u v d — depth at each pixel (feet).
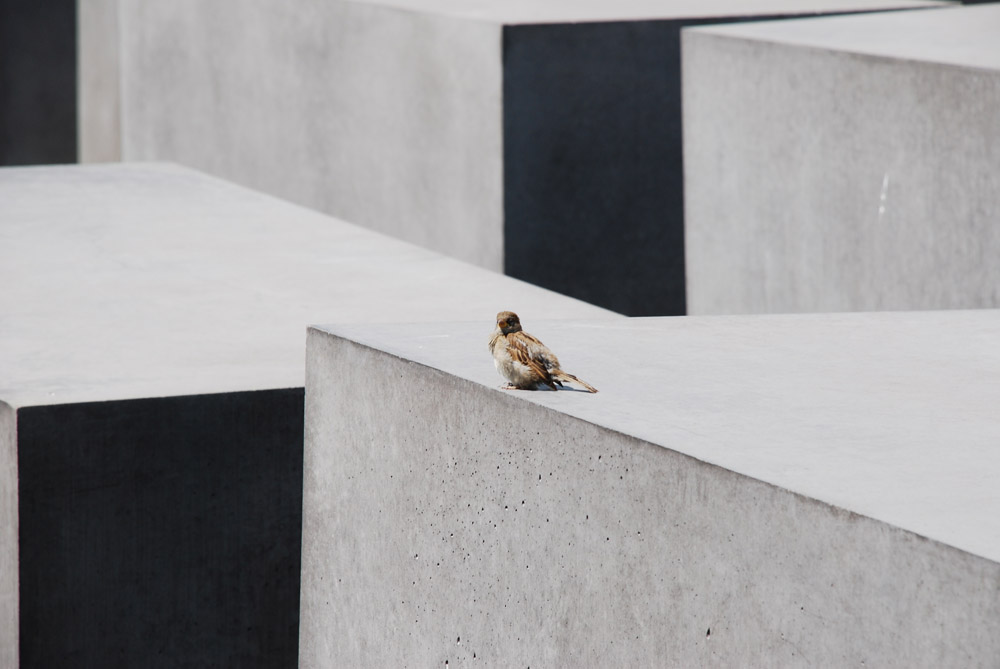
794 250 50.49
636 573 22.02
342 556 30.04
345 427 29.43
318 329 30.22
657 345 28.63
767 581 19.76
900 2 68.59
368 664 29.43
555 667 23.91
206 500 33.83
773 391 24.95
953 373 26.37
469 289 44.34
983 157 41.93
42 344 37.68
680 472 21.06
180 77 92.73
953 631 17.26
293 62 79.20
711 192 54.80
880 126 45.88
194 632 34.30
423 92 67.31
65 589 32.68
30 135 122.21
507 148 61.41
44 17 120.06
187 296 43.24
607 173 63.16
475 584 25.72
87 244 50.06
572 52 61.57
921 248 44.78
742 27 55.36
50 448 32.01
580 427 22.84
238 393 33.65
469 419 25.39
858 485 19.65
